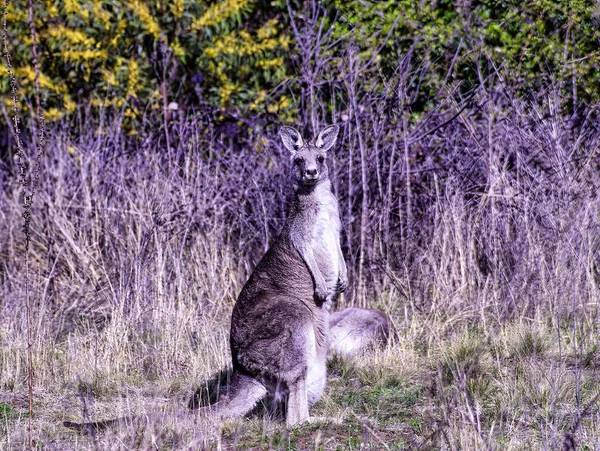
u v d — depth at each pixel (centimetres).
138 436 766
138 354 1051
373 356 1023
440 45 1433
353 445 760
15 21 1716
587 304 1107
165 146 1512
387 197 1255
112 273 1257
